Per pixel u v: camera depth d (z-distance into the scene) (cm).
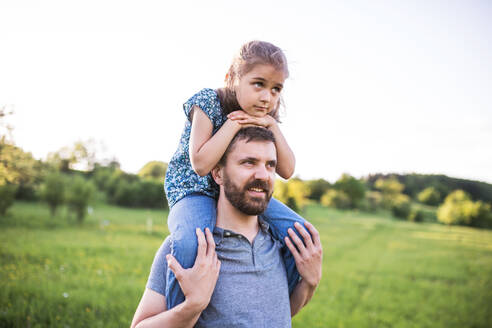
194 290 117
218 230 136
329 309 768
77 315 561
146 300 131
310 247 147
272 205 159
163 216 2936
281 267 145
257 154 129
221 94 147
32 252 1040
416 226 4094
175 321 118
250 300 129
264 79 136
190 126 157
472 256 1922
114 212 2884
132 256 1134
